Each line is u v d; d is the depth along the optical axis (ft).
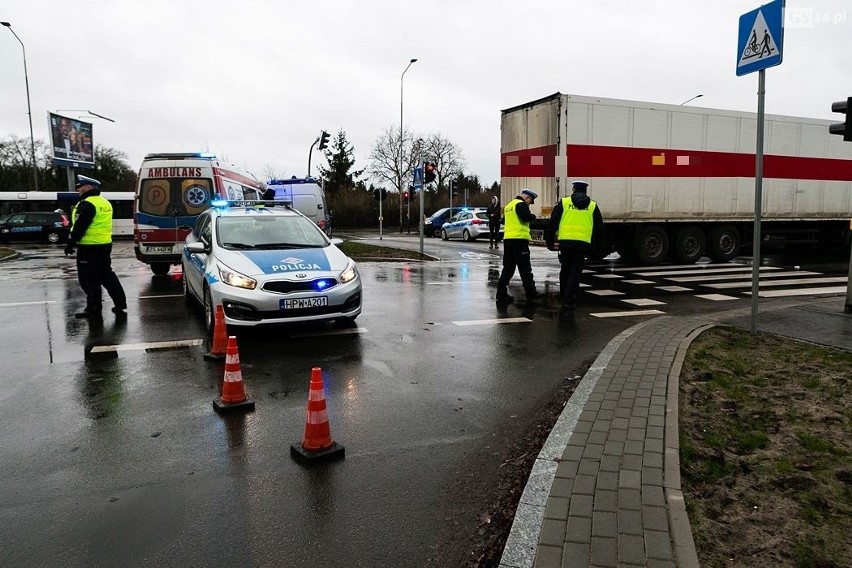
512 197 50.29
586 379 17.89
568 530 9.52
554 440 13.25
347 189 179.22
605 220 48.08
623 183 48.08
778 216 55.57
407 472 12.73
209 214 30.63
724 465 12.03
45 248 90.02
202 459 13.37
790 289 39.11
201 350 23.06
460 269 51.60
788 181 55.47
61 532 10.43
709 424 14.08
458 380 19.24
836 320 25.96
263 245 26.94
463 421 15.70
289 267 24.82
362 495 11.73
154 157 44.47
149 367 20.71
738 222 55.21
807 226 60.44
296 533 10.38
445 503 11.41
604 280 43.45
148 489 11.99
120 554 9.77
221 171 46.57
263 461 13.26
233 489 11.98
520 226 34.24
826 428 13.76
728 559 8.92
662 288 39.58
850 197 58.75
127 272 51.26
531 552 9.19
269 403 17.02
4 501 11.51
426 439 14.49
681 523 9.70
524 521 10.02
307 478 12.46
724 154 52.01
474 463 13.16
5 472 12.75
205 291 26.48
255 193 64.18
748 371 18.29
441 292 37.86
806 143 55.83
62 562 9.57
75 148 137.28
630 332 24.14
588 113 46.19
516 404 16.99
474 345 23.88
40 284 42.96
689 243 53.42
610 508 10.14
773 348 21.01
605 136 46.98
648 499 10.43
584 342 24.40
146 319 29.22
